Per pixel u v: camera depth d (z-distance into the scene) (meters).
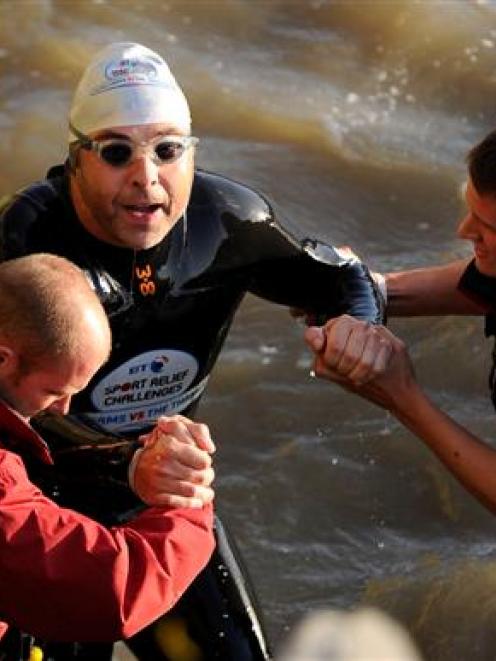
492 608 9.24
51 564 5.59
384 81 15.27
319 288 7.99
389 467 10.62
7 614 5.71
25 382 5.79
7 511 5.58
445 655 9.08
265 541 10.07
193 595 7.32
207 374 7.82
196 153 13.96
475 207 6.95
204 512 6.10
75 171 6.98
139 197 6.89
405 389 7.54
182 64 15.20
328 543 10.07
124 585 5.66
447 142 14.47
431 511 10.32
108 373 7.35
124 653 8.53
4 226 7.03
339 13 16.09
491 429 10.88
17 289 5.74
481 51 15.66
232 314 7.76
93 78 6.93
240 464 10.65
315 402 11.18
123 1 16.03
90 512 7.21
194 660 7.30
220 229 7.44
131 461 6.33
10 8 15.70
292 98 14.84
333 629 9.30
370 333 7.52
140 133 6.85
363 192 13.62
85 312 5.80
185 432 6.15
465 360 11.42
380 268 12.62
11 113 14.30
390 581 9.65
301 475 10.55
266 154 14.03
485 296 7.48
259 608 7.52
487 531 10.16
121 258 7.12
